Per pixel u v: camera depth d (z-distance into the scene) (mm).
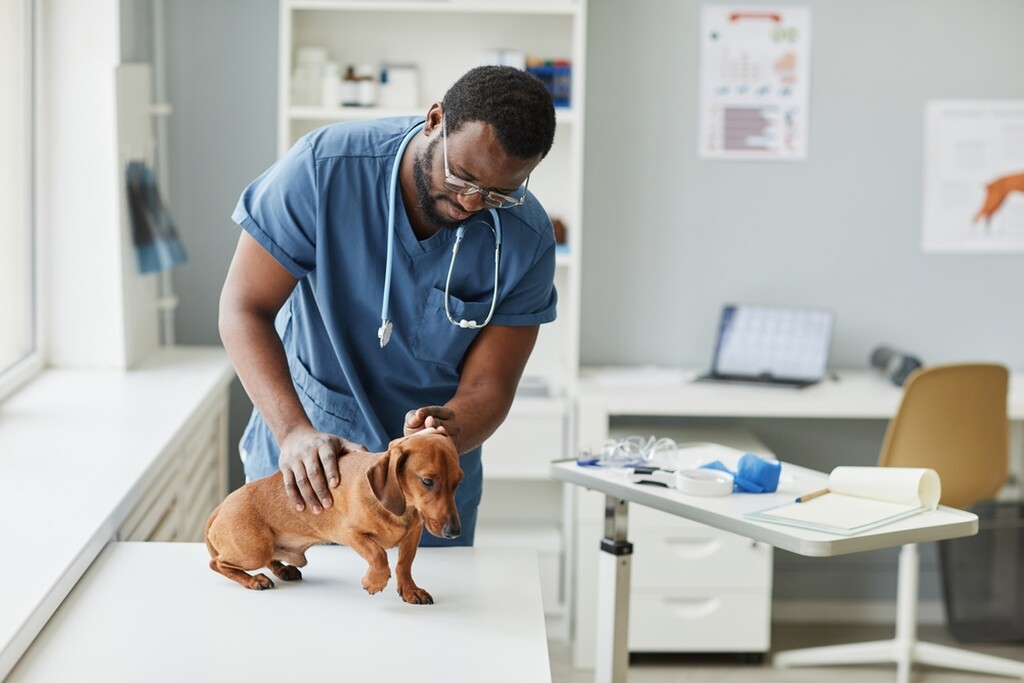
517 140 1428
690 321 3553
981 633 3473
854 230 3531
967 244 3543
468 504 1898
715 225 3518
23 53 2842
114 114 2916
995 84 3492
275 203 1645
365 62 3412
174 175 3432
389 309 1711
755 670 3248
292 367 1823
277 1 3387
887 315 3568
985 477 3014
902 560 3137
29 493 1911
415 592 1502
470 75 1462
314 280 1708
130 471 2057
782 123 3480
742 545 3172
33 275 2945
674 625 3199
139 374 2980
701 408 3107
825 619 3662
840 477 1740
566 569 3348
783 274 3543
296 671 1304
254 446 1830
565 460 1959
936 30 3463
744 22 3443
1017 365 3600
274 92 3418
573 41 3352
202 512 2885
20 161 2852
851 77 3475
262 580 1542
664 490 1783
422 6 3182
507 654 1356
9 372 2734
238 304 1672
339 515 1460
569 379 3318
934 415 2926
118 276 2990
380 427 1768
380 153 1646
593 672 3213
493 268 1719
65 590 1511
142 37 3225
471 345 1810
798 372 3375
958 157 3516
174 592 1535
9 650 1289
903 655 3123
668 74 3453
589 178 3482
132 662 1324
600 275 3525
